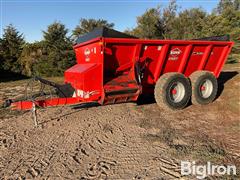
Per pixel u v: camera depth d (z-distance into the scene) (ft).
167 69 22.91
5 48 80.48
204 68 25.36
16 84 52.95
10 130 18.76
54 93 22.00
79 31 95.30
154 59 21.63
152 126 18.44
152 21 105.70
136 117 20.92
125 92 19.90
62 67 74.43
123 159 13.26
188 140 15.52
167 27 106.63
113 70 20.07
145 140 15.69
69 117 21.52
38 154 14.29
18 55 80.18
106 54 18.97
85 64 21.50
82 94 19.17
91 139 16.28
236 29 80.74
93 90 19.11
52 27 75.46
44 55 75.51
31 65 76.95
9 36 80.74
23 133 17.93
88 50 20.67
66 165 12.87
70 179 11.52
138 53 20.39
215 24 88.53
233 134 16.44
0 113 24.08
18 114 23.48
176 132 17.06
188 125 18.53
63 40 75.41
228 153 13.60
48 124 19.77
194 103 23.38
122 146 14.96
